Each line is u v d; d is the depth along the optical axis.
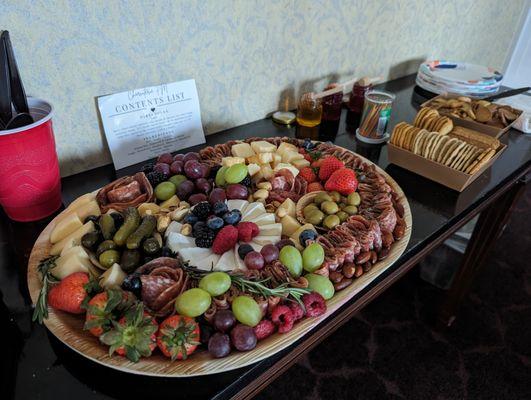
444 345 1.48
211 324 0.60
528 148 1.21
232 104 1.15
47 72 0.80
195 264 0.69
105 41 0.83
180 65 0.98
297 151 1.03
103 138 0.95
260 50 1.12
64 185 0.92
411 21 1.55
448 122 1.08
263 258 0.69
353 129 1.27
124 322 0.54
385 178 0.97
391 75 1.66
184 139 1.06
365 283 0.71
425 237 0.84
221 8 0.97
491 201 1.04
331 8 1.22
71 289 0.59
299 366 1.40
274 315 0.61
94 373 0.57
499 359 1.44
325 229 0.80
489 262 1.85
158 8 0.87
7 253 0.74
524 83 2.39
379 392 1.33
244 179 0.87
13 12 0.71
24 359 0.58
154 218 0.75
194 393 0.56
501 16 2.05
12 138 0.67
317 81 1.35
